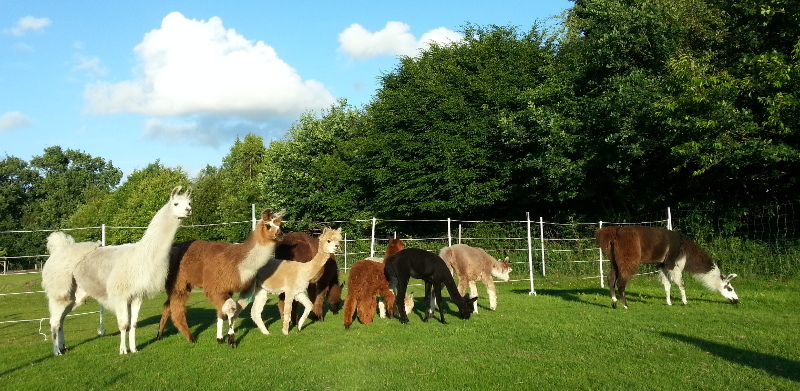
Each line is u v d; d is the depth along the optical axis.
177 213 6.57
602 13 16.27
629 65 16.55
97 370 5.82
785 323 7.71
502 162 20.38
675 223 16.31
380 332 7.69
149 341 7.39
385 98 24.64
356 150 25.64
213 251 7.36
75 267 6.86
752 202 15.45
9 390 5.18
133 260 6.54
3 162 69.06
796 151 12.04
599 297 11.05
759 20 14.19
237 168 46.03
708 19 15.83
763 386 4.77
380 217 23.77
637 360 5.74
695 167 15.44
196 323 8.92
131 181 48.25
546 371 5.39
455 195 20.81
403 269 8.48
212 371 5.70
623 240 9.62
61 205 67.56
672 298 10.72
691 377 5.07
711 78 12.66
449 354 6.21
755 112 13.66
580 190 18.30
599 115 16.28
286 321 7.71
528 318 8.57
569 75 18.64
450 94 21.84
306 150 28.72
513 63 22.20
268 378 5.38
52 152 74.81
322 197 26.62
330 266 9.11
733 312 8.81
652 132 14.84
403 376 5.31
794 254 13.14
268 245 7.04
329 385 5.11
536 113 17.06
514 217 21.73
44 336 8.48
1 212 63.00
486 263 9.56
